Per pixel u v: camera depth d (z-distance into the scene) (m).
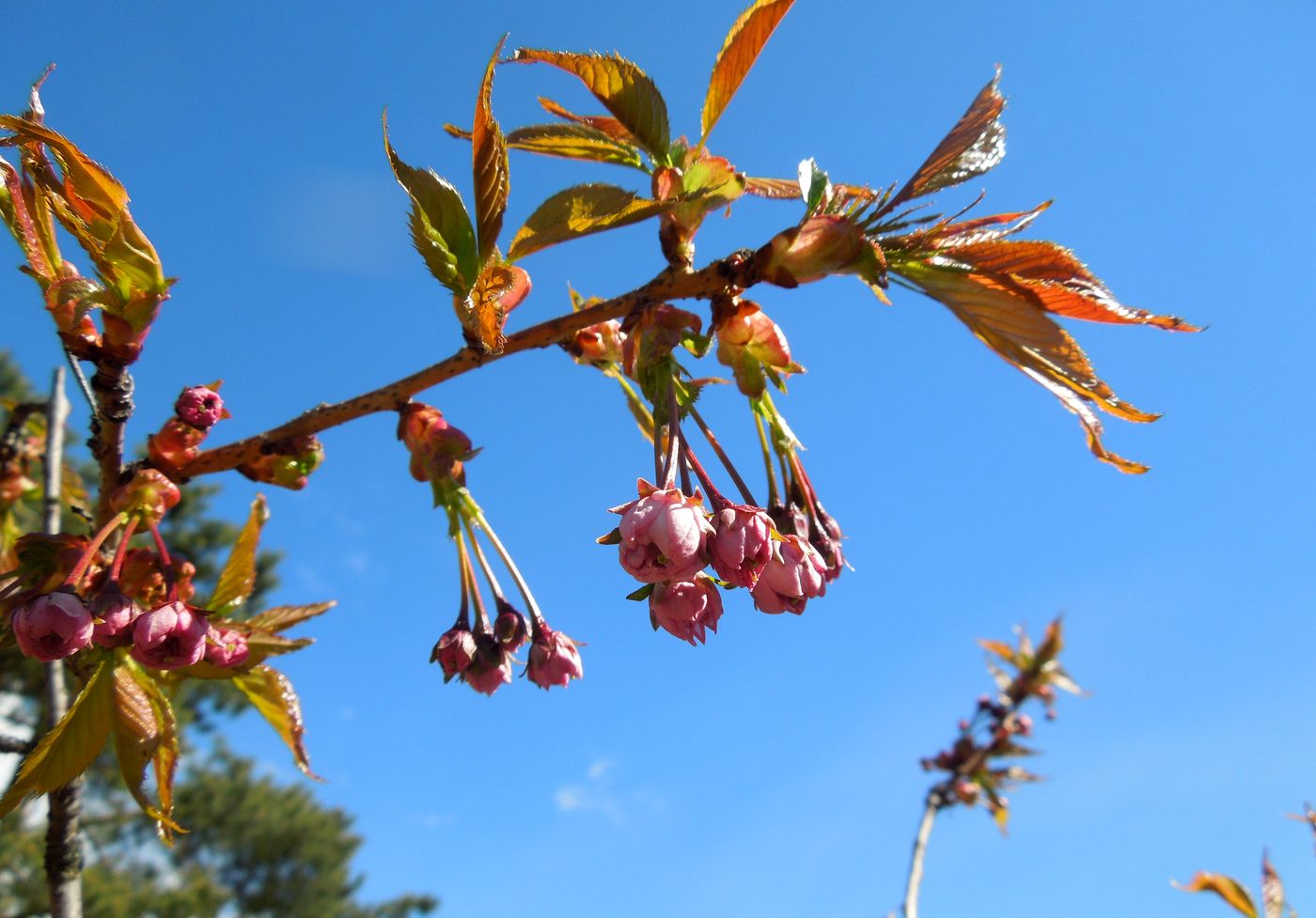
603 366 0.31
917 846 0.68
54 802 0.27
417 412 0.27
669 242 0.25
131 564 0.27
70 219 0.24
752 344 0.25
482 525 0.29
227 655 0.28
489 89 0.22
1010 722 0.74
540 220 0.23
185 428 0.27
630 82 0.26
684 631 0.23
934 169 0.23
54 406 0.36
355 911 2.37
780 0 0.25
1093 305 0.22
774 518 0.27
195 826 2.03
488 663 0.29
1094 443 0.23
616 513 0.22
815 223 0.23
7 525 0.36
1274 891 0.41
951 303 0.23
